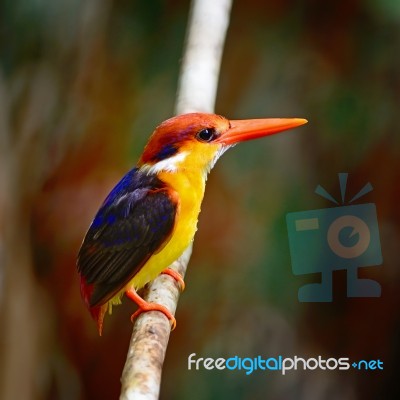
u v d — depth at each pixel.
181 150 3.60
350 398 3.84
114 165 3.82
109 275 3.59
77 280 3.81
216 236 3.82
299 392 3.82
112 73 3.83
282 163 3.84
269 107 3.84
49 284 3.81
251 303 3.82
